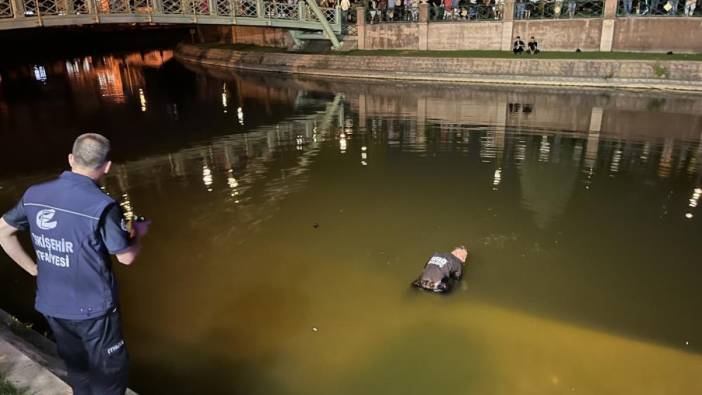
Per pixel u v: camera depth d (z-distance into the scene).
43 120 16.67
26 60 36.06
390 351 4.79
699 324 5.29
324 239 7.35
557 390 4.29
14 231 2.78
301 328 5.17
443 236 7.41
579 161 11.04
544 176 10.12
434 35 25.72
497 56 22.88
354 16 29.28
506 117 15.78
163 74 29.06
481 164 11.00
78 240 2.58
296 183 9.92
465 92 20.70
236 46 34.34
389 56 25.20
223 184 9.91
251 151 12.38
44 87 24.25
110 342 2.82
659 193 9.12
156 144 13.20
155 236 7.50
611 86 20.20
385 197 9.06
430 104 18.34
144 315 5.44
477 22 24.50
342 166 11.03
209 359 4.71
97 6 18.28
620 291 5.92
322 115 16.89
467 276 6.23
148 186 9.81
